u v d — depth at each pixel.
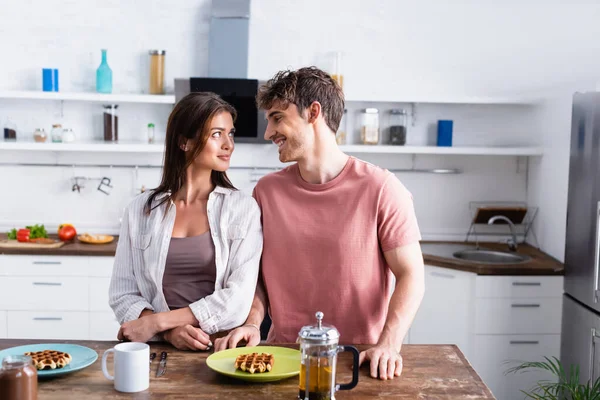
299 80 2.18
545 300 3.99
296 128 2.19
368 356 1.97
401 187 2.26
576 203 3.77
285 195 2.30
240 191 2.34
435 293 4.14
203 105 2.22
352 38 4.71
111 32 4.68
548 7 4.63
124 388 1.76
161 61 4.57
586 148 3.63
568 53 4.63
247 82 4.40
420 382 1.86
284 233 2.27
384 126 4.81
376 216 2.21
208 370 1.92
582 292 3.69
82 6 4.65
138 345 1.81
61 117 4.74
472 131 4.84
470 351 4.05
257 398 1.74
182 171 2.28
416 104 4.82
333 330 1.71
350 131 4.78
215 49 4.56
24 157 4.77
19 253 4.23
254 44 4.70
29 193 4.80
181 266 2.26
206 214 2.29
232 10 4.55
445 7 4.70
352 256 2.22
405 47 4.72
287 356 1.97
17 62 4.67
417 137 4.84
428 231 4.88
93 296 4.27
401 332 2.06
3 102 4.71
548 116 4.45
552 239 4.36
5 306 4.27
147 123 4.76
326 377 1.68
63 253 4.23
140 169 4.82
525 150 4.55
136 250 2.28
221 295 2.17
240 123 4.50
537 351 4.01
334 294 2.24
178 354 2.05
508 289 3.98
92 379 1.84
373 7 4.70
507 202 4.87
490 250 4.50
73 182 4.79
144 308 2.24
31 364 1.62
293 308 2.28
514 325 4.00
